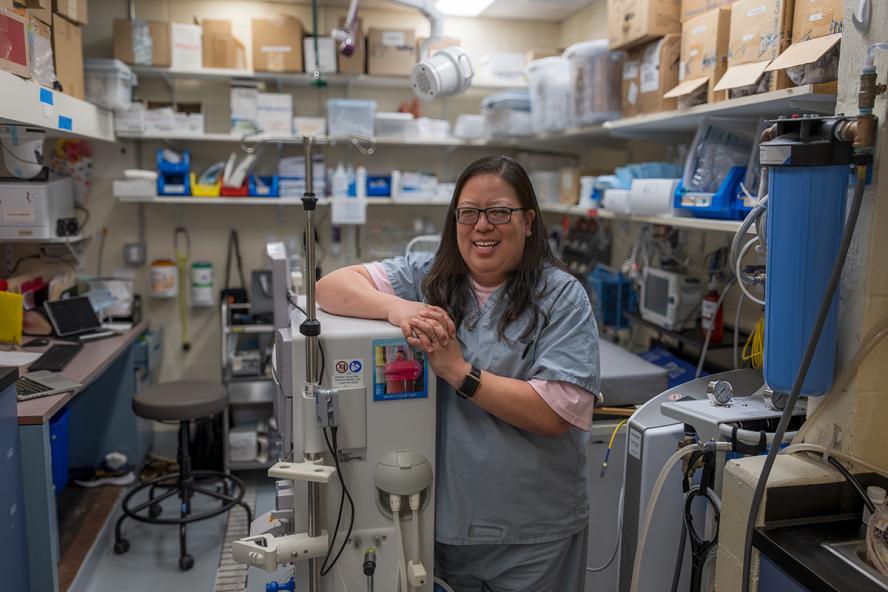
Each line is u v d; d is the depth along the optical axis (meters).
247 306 3.86
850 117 1.19
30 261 3.56
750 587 1.26
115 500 3.36
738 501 1.30
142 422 3.78
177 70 3.72
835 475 1.28
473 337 1.56
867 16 1.24
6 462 2.12
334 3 4.05
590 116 2.98
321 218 4.31
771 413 1.53
